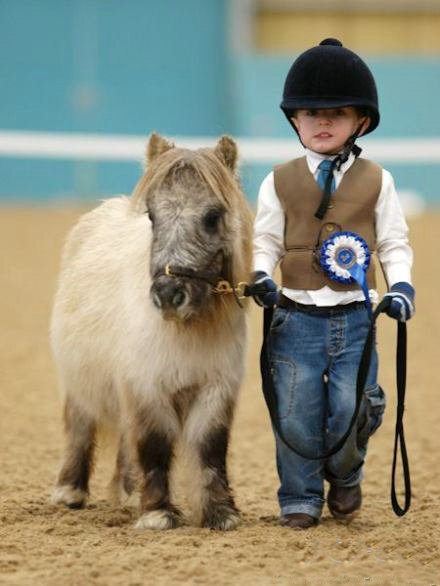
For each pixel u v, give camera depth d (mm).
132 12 49344
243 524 9742
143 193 9164
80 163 47438
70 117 49375
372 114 9406
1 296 25516
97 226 11562
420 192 46375
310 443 9445
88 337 10633
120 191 47906
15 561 8344
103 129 49750
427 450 13969
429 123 47656
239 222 9273
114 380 10234
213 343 9414
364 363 8953
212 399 9578
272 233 9562
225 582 7836
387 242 9383
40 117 49250
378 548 8914
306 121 9359
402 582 8016
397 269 9273
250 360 19516
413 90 47438
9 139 35406
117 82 49625
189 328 9273
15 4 48531
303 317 9398
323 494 9719
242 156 9703
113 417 10891
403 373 9305
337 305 9336
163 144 9617
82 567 8148
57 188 47594
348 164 9461
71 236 11953
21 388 17719
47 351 20562
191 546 8820
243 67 48031
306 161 9516
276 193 9547
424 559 8680
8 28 48688
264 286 9117
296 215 9445
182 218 8758
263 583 7836
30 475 12539
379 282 24703
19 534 9328
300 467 9516
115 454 12336
